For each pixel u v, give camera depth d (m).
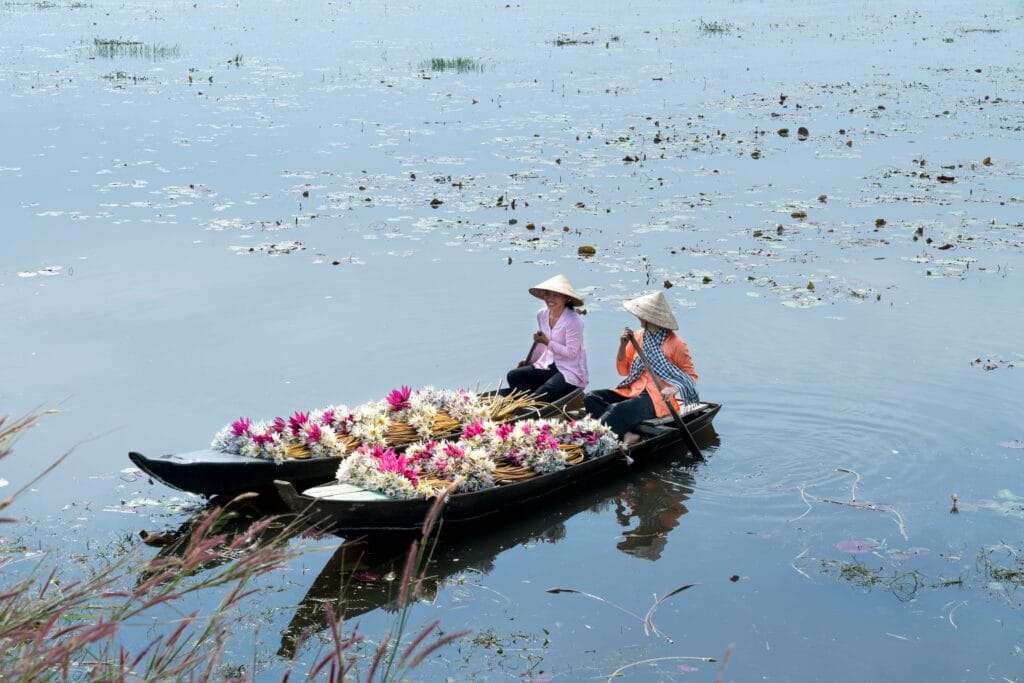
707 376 12.88
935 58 41.72
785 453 11.09
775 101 32.03
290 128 28.02
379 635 8.05
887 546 9.30
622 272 16.61
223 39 47.81
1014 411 11.80
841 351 13.54
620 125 28.53
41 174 22.81
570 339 12.55
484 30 51.69
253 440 10.37
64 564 8.70
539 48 44.97
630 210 20.19
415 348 13.83
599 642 7.97
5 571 8.44
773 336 14.02
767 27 52.62
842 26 52.97
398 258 17.34
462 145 26.05
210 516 4.73
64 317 14.75
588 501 10.36
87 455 10.98
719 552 9.32
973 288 15.83
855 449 11.09
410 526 9.62
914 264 16.95
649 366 11.36
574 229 18.91
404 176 22.92
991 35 49.25
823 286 15.93
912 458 10.88
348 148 25.62
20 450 11.02
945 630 8.09
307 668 7.50
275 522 9.85
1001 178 22.48
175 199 20.95
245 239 18.38
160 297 15.53
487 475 9.95
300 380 12.86
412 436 11.21
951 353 13.44
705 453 11.19
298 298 15.55
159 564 4.68
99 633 4.27
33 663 4.41
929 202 20.62
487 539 9.68
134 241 18.20
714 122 28.89
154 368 13.12
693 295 15.53
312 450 10.56
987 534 9.45
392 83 35.56
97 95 32.66
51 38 46.78
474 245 18.02
